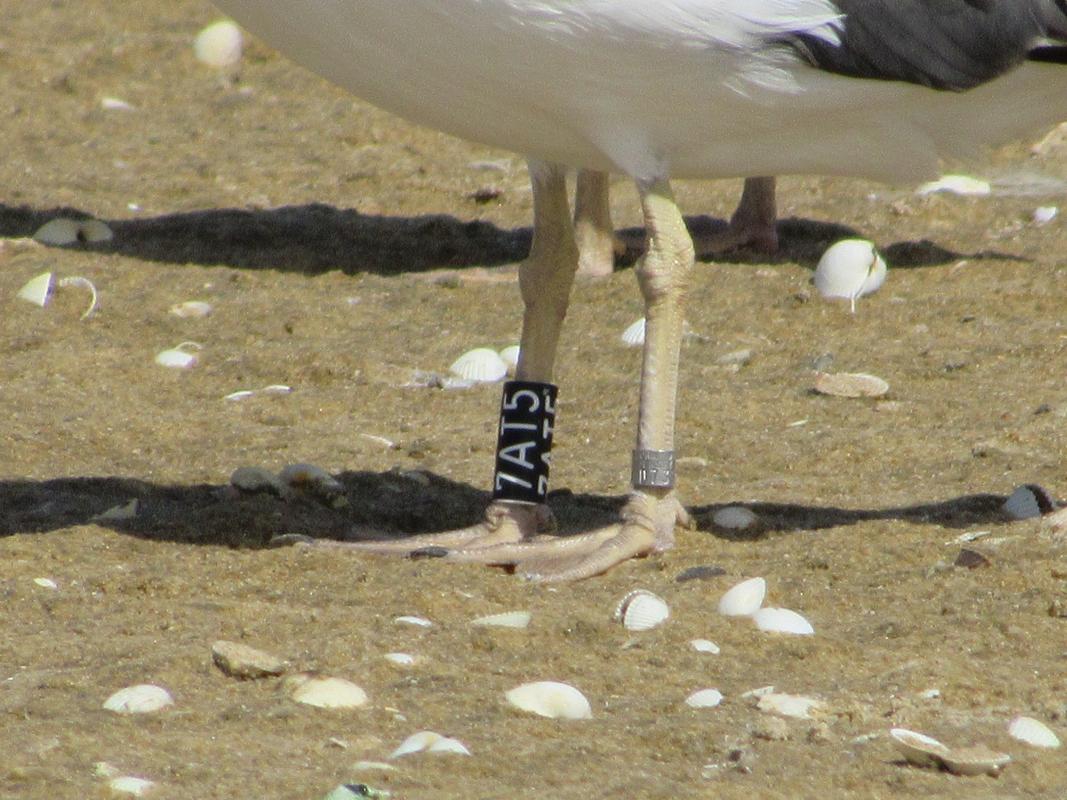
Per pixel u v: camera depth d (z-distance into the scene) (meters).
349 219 16.86
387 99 8.04
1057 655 7.21
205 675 6.96
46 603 7.87
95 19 24.23
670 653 7.24
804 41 7.57
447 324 13.88
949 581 8.10
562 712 6.55
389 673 6.94
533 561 8.55
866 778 5.92
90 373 12.41
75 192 17.50
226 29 22.94
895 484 10.01
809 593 8.08
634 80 7.60
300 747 6.18
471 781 5.84
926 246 15.49
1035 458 10.23
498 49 7.43
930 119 8.13
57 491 9.78
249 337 13.44
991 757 6.01
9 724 6.40
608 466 10.54
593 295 14.38
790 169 8.34
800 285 14.57
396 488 10.03
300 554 8.59
